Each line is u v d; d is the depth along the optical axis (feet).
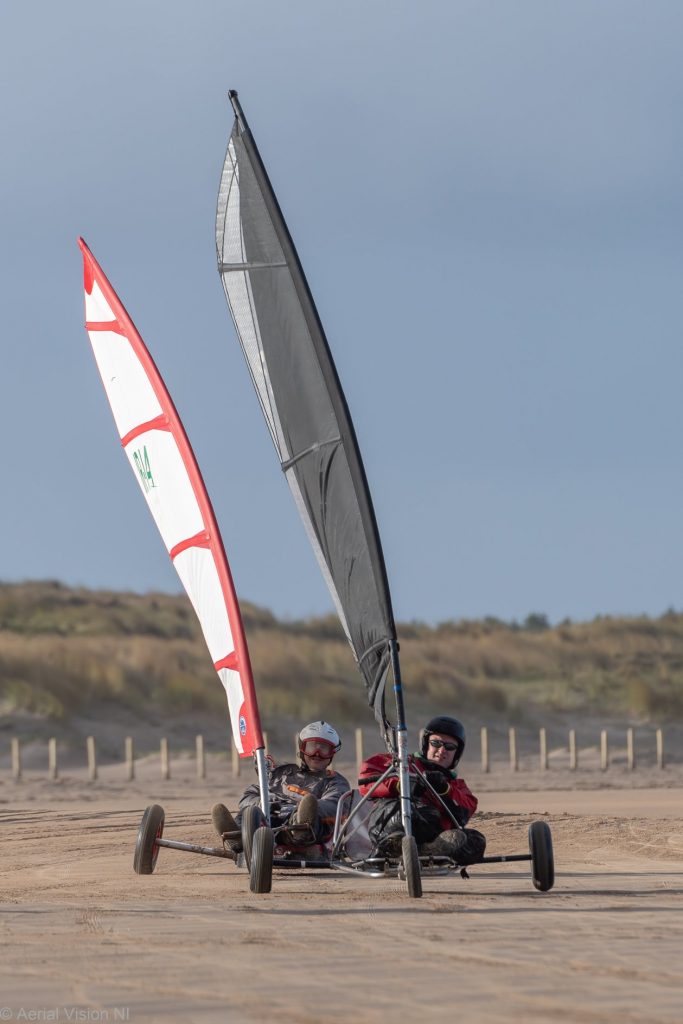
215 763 476.54
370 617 129.49
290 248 134.51
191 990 67.31
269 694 571.69
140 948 81.05
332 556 131.85
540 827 119.14
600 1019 60.64
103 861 168.86
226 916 98.37
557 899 112.37
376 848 125.08
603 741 480.23
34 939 85.30
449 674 640.58
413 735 566.36
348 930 89.81
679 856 164.96
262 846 117.39
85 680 544.21
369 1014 61.72
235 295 138.41
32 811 276.82
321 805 134.82
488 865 152.97
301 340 134.00
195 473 147.13
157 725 533.14
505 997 65.82
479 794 341.41
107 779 433.48
